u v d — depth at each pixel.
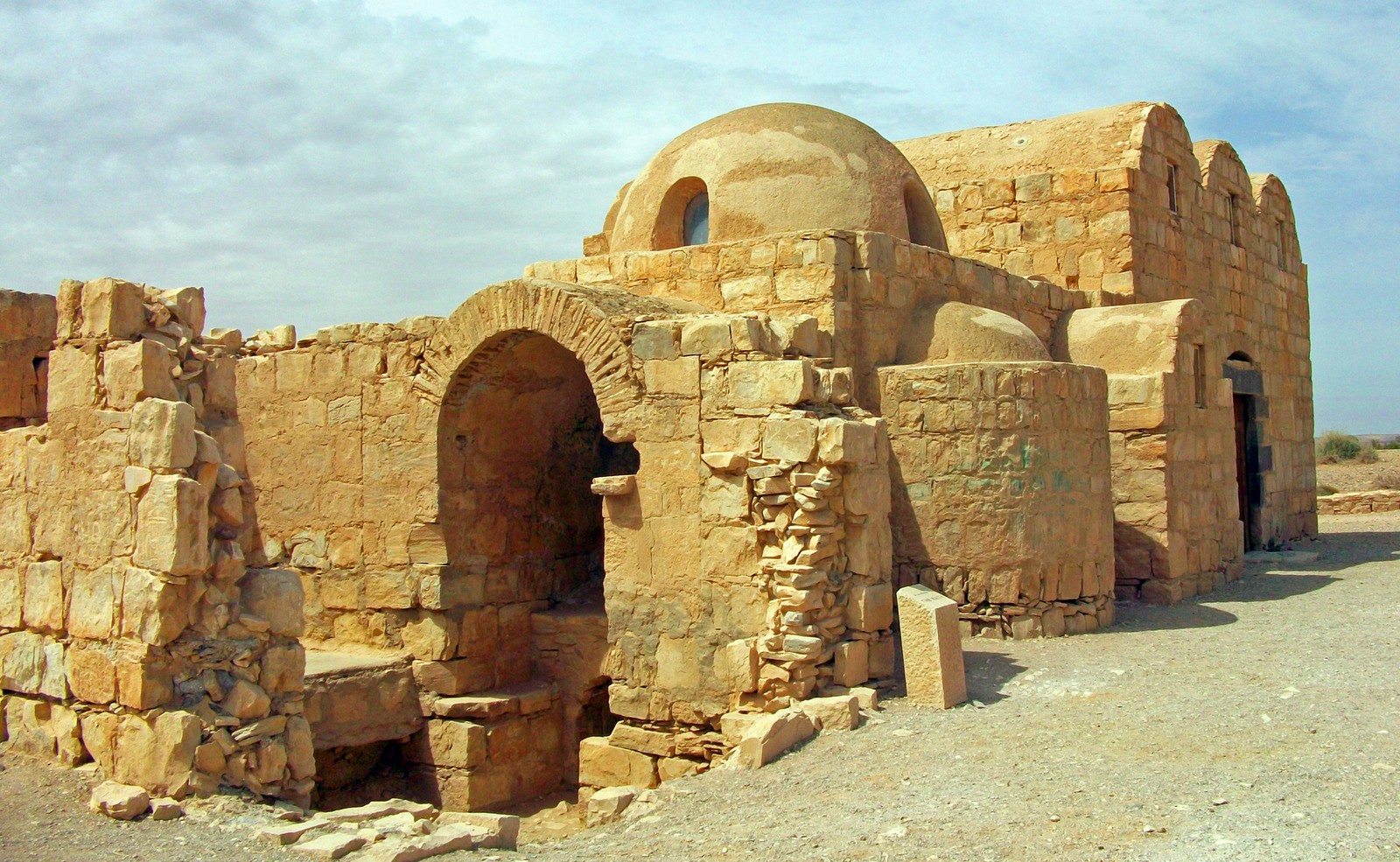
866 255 10.77
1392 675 8.45
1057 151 17.44
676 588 9.23
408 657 10.80
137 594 7.18
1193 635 10.41
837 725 7.82
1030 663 9.31
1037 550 10.38
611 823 7.03
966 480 10.31
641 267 11.86
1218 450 14.38
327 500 11.59
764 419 8.81
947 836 5.61
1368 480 36.19
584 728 11.17
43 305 11.65
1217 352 14.70
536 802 10.68
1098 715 7.68
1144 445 12.79
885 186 12.25
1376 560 17.02
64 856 6.03
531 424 11.57
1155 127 17.03
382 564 11.08
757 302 10.99
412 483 10.88
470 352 10.50
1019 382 10.40
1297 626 10.74
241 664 7.40
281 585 7.66
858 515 8.72
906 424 10.50
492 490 11.24
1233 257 19.67
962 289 12.38
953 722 7.73
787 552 8.59
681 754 9.11
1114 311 13.96
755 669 8.55
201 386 8.01
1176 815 5.66
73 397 7.91
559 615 11.38
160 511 7.14
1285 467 21.16
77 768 7.53
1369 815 5.48
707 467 9.08
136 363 7.46
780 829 6.02
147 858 6.00
